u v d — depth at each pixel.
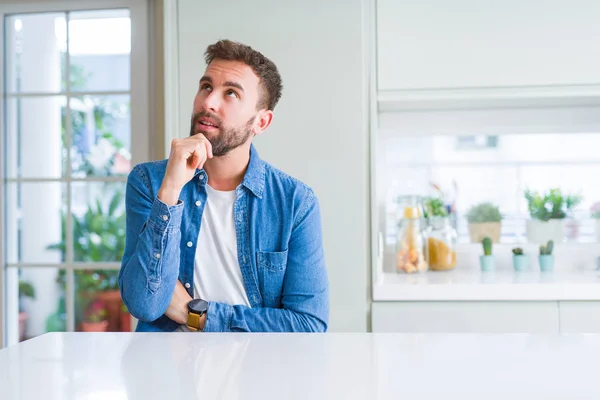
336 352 0.86
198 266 1.47
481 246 2.74
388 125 2.75
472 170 2.76
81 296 2.88
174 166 1.33
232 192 1.50
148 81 2.78
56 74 2.87
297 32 2.24
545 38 2.25
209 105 1.42
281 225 1.49
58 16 2.86
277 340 0.95
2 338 2.86
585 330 2.12
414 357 0.83
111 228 2.87
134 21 2.77
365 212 2.21
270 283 1.48
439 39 2.27
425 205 2.67
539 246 2.68
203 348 0.89
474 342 0.92
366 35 2.28
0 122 2.86
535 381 0.71
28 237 2.89
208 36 2.28
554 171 2.72
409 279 2.35
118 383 0.70
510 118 2.70
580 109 2.66
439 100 2.32
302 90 2.24
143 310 1.34
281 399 0.64
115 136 2.85
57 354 0.85
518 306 2.14
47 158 2.88
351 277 2.21
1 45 2.86
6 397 0.66
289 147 2.24
